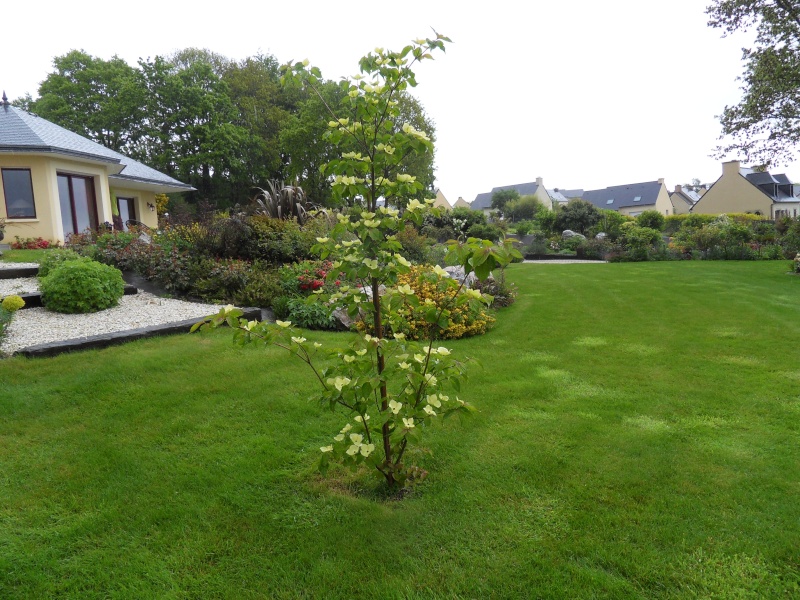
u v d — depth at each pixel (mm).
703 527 2457
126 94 27891
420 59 2455
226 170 31031
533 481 2914
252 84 34594
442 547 2361
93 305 6926
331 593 2082
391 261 2500
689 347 5945
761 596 2020
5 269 8180
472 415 2576
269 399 4105
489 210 63375
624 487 2832
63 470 3004
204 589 2109
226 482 2914
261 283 7859
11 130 12867
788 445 3336
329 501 2738
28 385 4160
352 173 2564
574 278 12703
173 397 4078
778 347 5867
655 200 52156
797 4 14211
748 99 15359
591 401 4199
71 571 2205
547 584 2104
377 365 2553
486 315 7324
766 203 39469
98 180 14656
